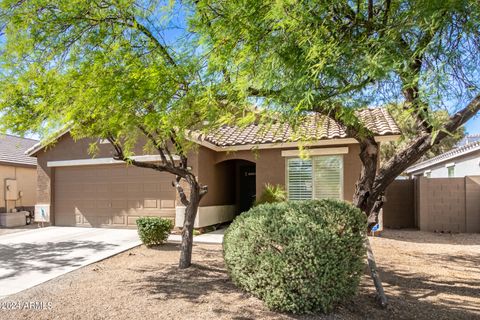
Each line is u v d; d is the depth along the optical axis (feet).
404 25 10.71
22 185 63.77
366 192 21.30
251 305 17.48
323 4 11.23
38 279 22.61
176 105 14.83
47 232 42.60
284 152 42.16
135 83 14.53
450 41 10.63
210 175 44.80
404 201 49.93
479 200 44.27
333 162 40.65
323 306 16.43
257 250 17.60
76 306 17.58
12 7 15.81
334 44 10.96
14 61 17.47
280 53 11.35
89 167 47.29
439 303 18.92
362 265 18.29
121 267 25.68
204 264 26.17
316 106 12.76
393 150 63.87
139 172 44.57
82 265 26.18
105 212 46.06
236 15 12.30
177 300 18.31
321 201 19.69
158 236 33.17
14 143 70.69
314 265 16.21
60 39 17.22
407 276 24.07
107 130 18.97
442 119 10.83
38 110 17.19
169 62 16.08
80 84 15.47
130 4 17.33
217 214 46.14
